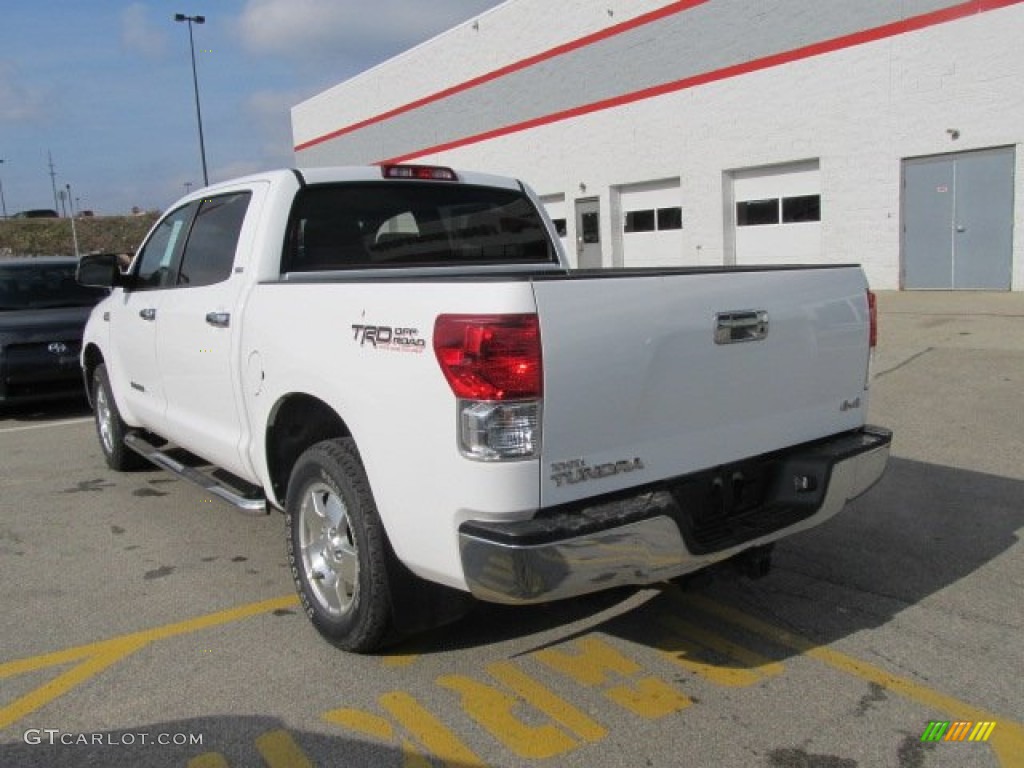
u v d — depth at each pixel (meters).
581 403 2.92
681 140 21.16
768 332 3.48
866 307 3.96
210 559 4.92
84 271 5.69
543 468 2.86
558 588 2.86
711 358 3.29
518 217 5.29
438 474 2.97
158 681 3.54
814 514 3.54
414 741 3.08
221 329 4.38
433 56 29.36
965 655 3.59
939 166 16.27
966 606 4.03
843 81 17.48
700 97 20.47
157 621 4.11
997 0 15.02
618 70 22.53
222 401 4.51
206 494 6.19
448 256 4.92
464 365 2.83
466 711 3.27
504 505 2.83
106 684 3.53
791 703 3.28
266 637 3.92
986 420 7.28
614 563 2.94
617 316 2.99
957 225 16.17
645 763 2.93
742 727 3.12
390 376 3.14
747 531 3.34
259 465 4.20
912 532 4.96
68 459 7.46
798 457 3.64
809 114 18.20
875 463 3.84
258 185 4.55
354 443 3.62
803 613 4.03
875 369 9.65
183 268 5.18
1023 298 14.55
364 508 3.39
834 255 18.23
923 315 13.36
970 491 5.60
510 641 3.83
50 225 74.31
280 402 3.92
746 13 19.09
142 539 5.28
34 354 9.22
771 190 19.55
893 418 7.53
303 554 3.89
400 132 31.84
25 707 3.36
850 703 3.26
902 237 16.98
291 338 3.75
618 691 3.39
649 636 3.85
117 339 6.20
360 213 4.60
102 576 4.70
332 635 3.71
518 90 25.95
